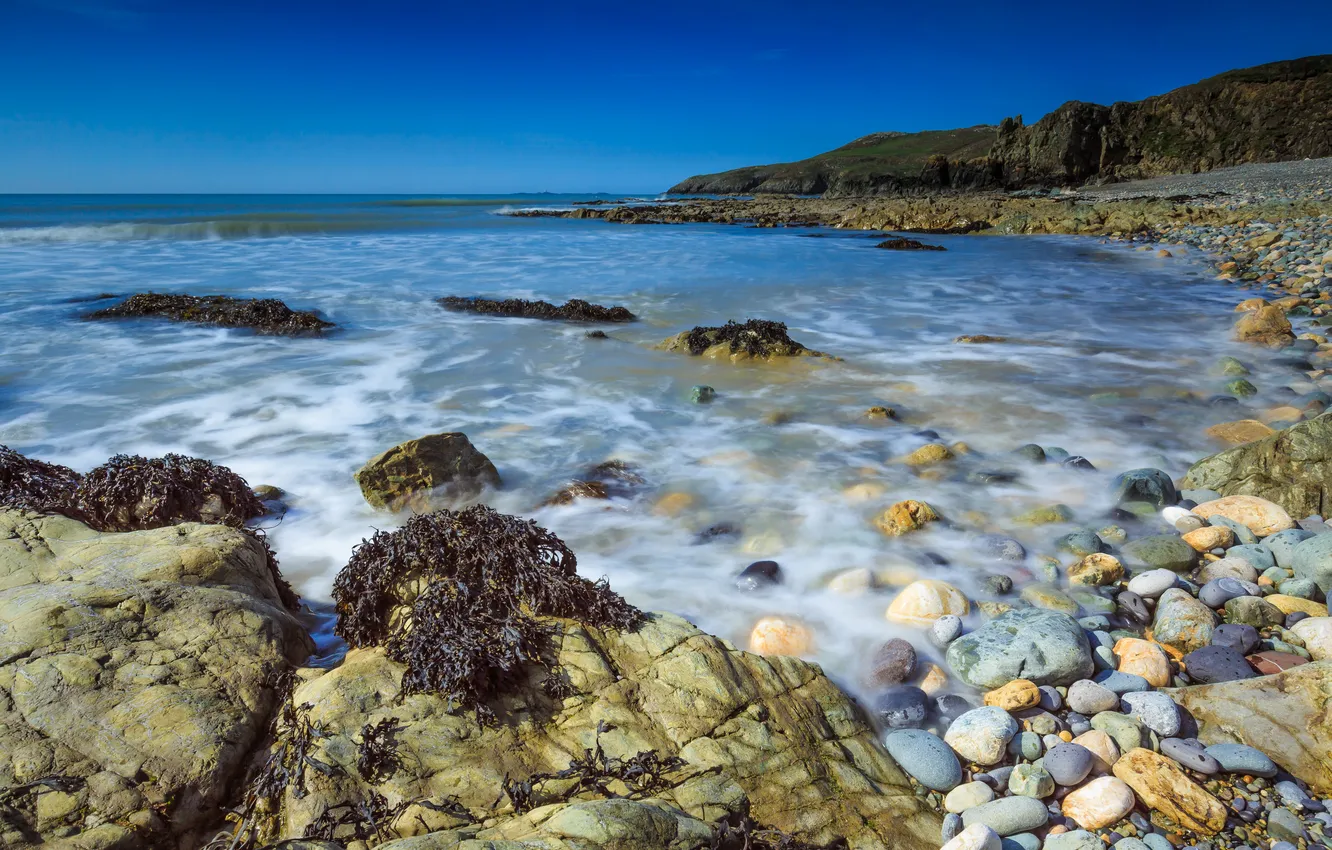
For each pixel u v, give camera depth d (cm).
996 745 374
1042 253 2842
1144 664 430
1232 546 568
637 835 285
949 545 595
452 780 327
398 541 452
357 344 1308
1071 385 1048
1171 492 654
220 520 585
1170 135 7675
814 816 331
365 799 319
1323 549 512
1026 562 565
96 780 301
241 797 326
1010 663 422
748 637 479
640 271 2392
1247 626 455
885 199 7206
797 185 14200
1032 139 8169
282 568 570
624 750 346
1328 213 2639
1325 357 1115
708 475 738
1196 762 356
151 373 1098
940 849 327
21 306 1599
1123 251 2739
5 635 353
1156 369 1124
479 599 413
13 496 560
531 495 695
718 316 1631
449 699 354
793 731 370
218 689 357
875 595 526
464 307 1647
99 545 454
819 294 1934
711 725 362
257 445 820
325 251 2939
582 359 1213
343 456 790
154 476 574
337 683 362
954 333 1439
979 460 768
